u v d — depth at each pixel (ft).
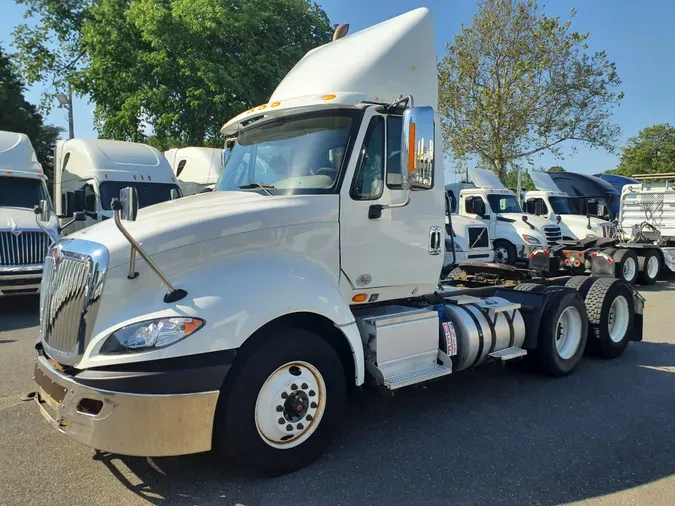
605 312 21.57
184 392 10.46
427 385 18.76
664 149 215.10
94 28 70.54
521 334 18.54
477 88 86.48
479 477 12.24
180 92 67.92
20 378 19.47
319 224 13.23
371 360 14.15
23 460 12.90
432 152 12.28
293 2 74.49
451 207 19.65
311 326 13.06
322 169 13.84
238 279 11.59
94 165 42.60
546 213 59.41
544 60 81.71
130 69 69.72
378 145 14.19
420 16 15.72
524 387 18.65
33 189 37.27
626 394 17.94
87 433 10.41
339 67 14.93
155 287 11.18
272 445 11.92
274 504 11.07
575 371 20.61
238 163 15.83
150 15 63.16
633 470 12.61
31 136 104.37
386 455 13.29
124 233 10.44
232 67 65.67
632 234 50.65
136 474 12.26
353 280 13.96
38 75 86.17
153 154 46.42
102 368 10.50
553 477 12.26
